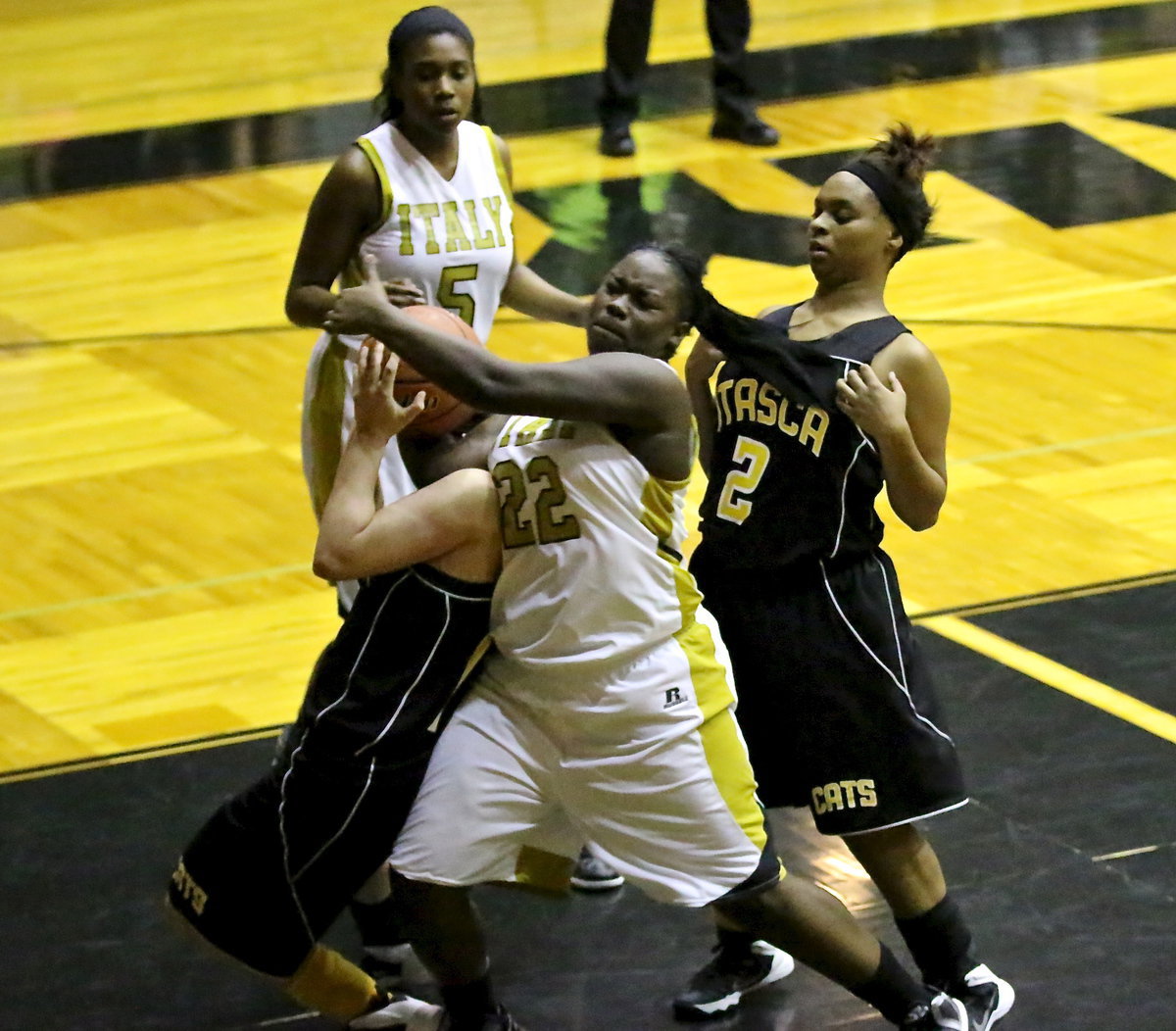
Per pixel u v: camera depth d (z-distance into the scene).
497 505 7.47
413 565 7.57
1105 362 17.02
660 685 7.50
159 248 21.12
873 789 8.10
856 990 7.99
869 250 8.12
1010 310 18.39
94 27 33.03
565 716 7.56
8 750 11.39
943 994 8.09
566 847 8.02
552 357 17.41
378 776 7.62
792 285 18.80
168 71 29.55
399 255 9.41
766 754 8.31
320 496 9.79
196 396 17.12
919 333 17.89
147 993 8.95
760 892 7.68
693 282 7.52
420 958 7.95
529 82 27.42
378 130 9.44
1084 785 10.51
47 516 14.83
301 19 33.03
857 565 8.19
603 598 7.39
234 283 19.97
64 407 16.97
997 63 27.38
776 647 8.13
